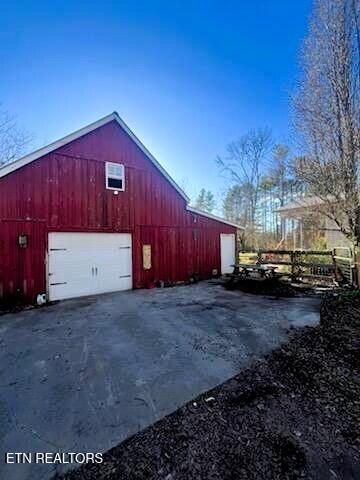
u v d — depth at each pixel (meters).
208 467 1.79
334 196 7.98
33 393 2.75
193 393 2.71
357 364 3.31
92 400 2.61
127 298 7.36
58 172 7.28
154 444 2.02
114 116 8.35
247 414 2.36
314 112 8.28
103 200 8.17
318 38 8.28
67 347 3.97
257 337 4.24
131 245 8.80
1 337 4.45
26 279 6.67
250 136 25.11
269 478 1.71
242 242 19.20
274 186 24.73
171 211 9.94
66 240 7.42
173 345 3.97
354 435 2.09
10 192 6.48
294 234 17.77
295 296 7.25
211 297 7.35
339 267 8.70
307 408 2.44
